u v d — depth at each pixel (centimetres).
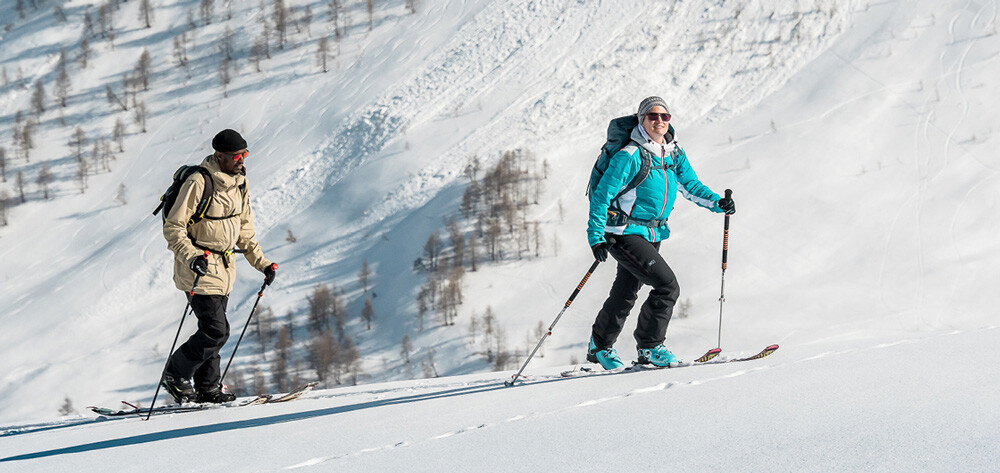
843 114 6906
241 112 8800
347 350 5053
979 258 5184
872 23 7919
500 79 8094
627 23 8481
